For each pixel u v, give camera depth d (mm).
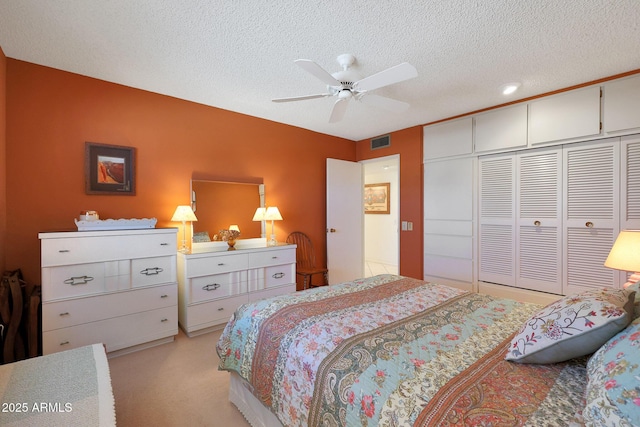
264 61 2322
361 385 1009
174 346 2586
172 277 2637
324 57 2256
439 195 3846
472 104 3270
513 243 3234
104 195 2674
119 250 2359
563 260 2908
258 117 3727
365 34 1963
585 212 2771
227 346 1760
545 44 2082
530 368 1062
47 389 1187
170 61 2328
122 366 2248
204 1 1651
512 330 1390
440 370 1050
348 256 4656
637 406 646
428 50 2158
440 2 1654
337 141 4691
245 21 1830
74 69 2465
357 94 2195
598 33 1947
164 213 3012
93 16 1780
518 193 3189
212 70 2477
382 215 6699
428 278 3979
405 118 3766
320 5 1684
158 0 1642
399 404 900
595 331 935
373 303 1764
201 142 3258
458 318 1531
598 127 2656
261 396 1410
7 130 2246
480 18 1796
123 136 2770
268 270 3305
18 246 2293
